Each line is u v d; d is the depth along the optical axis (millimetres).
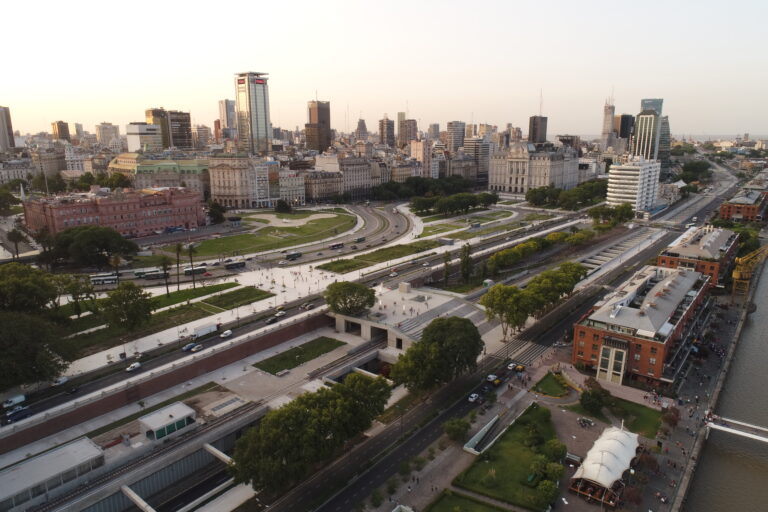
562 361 197875
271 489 123875
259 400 167250
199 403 165125
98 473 130875
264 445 124312
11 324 157875
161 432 143875
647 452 143000
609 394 165500
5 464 134875
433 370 166500
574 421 159250
